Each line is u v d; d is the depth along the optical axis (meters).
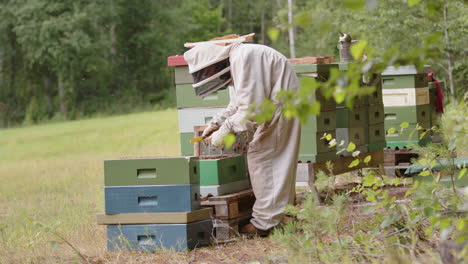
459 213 5.19
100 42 54.62
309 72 8.30
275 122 6.45
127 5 57.34
